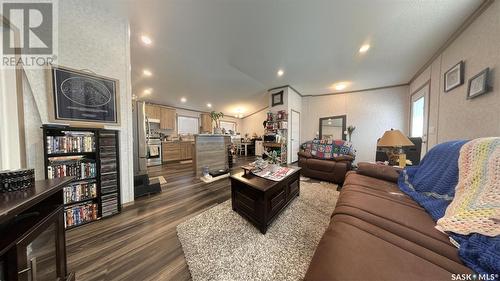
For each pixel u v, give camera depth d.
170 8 1.86
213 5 1.81
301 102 5.55
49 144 1.47
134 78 3.84
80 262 1.17
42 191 0.79
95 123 1.80
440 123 2.55
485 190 0.86
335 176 3.00
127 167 2.10
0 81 1.21
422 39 2.31
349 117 4.98
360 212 1.05
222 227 1.62
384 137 2.06
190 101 5.65
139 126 2.78
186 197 2.40
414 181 1.45
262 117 7.21
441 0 1.65
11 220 0.78
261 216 1.53
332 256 0.67
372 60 2.99
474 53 1.83
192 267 1.13
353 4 1.75
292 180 2.16
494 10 1.57
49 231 0.90
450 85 2.24
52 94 1.56
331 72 3.58
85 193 1.67
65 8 1.63
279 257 1.22
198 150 3.62
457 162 1.15
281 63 3.18
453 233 0.79
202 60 3.14
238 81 4.32
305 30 2.20
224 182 3.13
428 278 0.56
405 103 4.23
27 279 0.71
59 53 1.60
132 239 1.44
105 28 1.88
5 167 1.21
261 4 1.78
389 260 0.63
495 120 1.58
